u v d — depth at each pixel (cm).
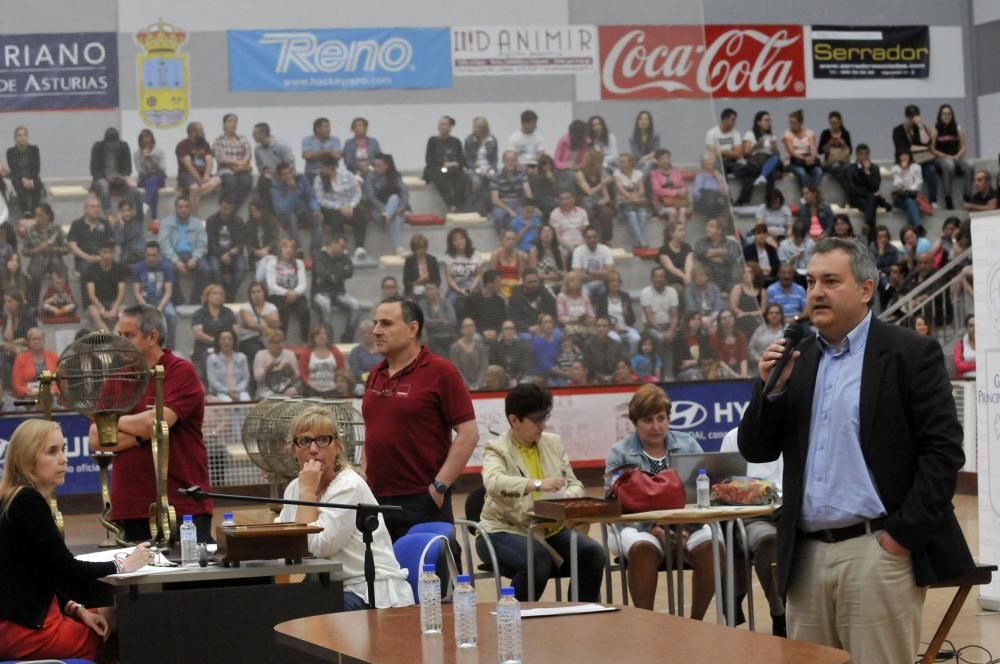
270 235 1452
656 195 1515
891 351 410
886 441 407
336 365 1432
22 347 1399
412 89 1503
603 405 1430
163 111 1457
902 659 409
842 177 1917
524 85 1517
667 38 1543
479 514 736
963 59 2038
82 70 1447
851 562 410
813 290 417
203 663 482
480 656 344
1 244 1414
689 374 1485
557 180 1508
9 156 1428
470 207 1488
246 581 501
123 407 560
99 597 557
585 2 1539
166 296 1428
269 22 1484
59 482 516
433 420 648
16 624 492
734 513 631
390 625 398
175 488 621
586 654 339
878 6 2023
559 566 700
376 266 1463
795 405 425
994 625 731
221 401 1402
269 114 1476
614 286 1488
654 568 690
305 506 522
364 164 1478
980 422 786
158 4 1463
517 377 1458
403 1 1509
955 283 1697
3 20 1441
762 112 1911
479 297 1469
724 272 1509
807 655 326
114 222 1434
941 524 406
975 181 1945
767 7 1998
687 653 336
